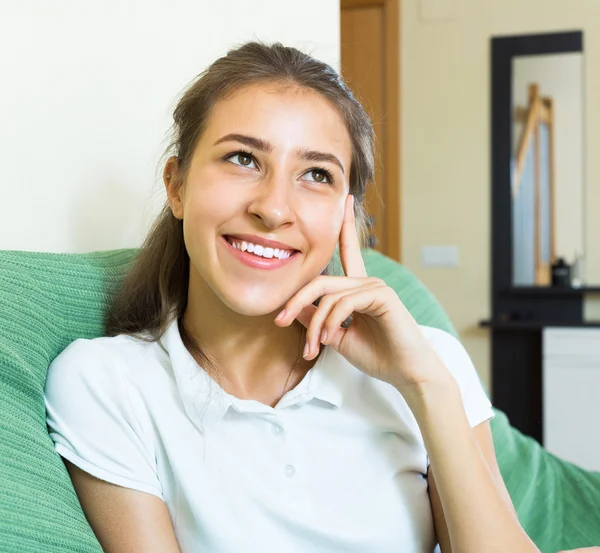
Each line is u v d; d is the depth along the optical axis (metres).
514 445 1.35
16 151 1.08
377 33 3.48
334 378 0.84
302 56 0.83
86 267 0.93
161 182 1.30
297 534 0.78
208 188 0.77
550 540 1.17
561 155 3.44
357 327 0.84
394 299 0.80
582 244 3.44
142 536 0.75
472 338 3.54
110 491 0.77
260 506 0.77
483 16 3.47
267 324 0.84
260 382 0.86
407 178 3.55
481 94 3.48
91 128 1.20
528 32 3.44
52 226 1.14
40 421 0.77
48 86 1.12
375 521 0.81
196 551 0.77
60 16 1.14
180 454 0.78
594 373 3.20
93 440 0.77
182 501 0.78
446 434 0.80
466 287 3.54
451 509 0.79
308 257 0.80
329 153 0.79
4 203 1.07
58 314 0.85
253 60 0.80
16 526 0.63
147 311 0.93
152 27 1.29
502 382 3.50
